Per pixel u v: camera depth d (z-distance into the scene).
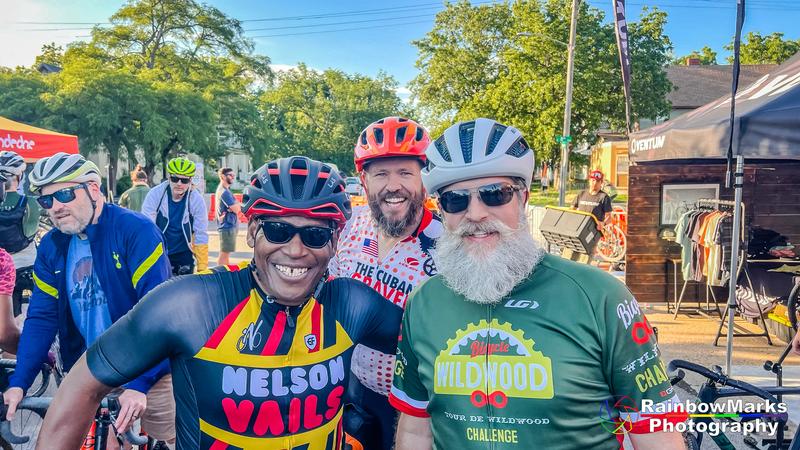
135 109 30.34
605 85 26.67
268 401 1.38
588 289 1.37
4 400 2.28
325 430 1.48
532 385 1.32
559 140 18.98
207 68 41.97
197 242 5.88
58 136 9.34
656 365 1.35
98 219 2.43
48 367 2.88
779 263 6.11
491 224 1.43
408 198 2.12
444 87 32.38
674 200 7.36
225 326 1.38
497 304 1.41
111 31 41.00
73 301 2.46
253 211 1.37
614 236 10.62
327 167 1.48
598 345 1.33
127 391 2.09
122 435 2.39
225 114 39.06
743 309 5.98
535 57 26.78
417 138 2.09
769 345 5.77
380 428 2.05
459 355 1.40
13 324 2.74
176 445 1.46
